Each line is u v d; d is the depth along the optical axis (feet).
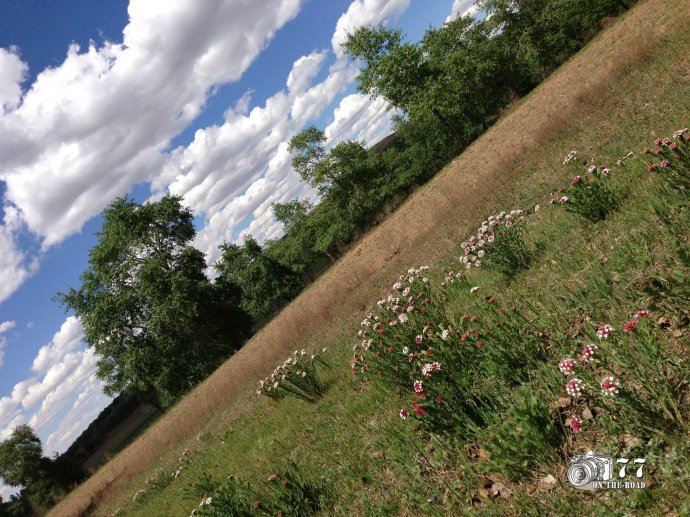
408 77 142.82
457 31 167.84
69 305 140.56
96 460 257.34
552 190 28.76
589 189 18.95
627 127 28.86
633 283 12.88
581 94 41.60
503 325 14.14
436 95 144.66
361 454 15.96
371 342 19.84
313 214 209.46
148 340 139.74
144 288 134.82
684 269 11.42
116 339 136.56
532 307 15.05
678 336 10.18
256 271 205.36
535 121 61.36
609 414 9.06
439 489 11.64
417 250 46.93
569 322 13.73
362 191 188.96
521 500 9.36
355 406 20.42
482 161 68.69
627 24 87.97
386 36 141.69
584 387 9.49
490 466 10.40
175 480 37.22
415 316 18.88
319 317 53.78
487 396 12.58
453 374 14.20
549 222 23.27
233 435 35.27
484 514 9.74
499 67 165.27
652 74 34.58
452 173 89.10
